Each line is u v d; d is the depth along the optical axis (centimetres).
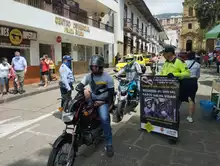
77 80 1321
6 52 1138
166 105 399
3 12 912
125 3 2697
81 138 320
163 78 396
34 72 1245
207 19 1858
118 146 389
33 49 1304
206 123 500
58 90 1059
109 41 2059
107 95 353
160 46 6269
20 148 395
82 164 331
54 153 284
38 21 1123
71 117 288
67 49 1723
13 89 990
